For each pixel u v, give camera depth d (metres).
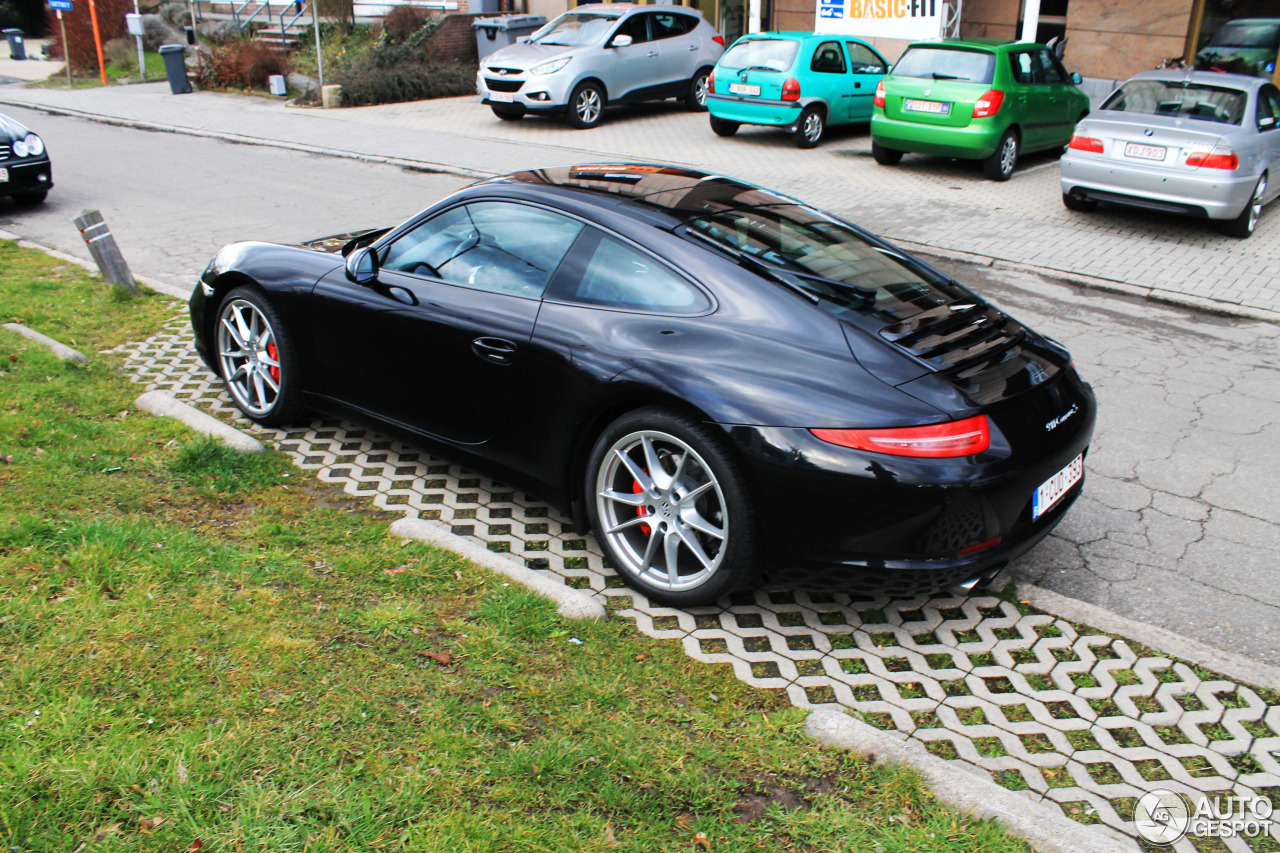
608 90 16.14
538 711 2.87
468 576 3.56
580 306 3.71
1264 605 3.77
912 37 14.29
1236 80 9.46
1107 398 5.79
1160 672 3.29
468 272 4.11
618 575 3.80
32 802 2.33
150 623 3.09
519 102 15.50
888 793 2.60
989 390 3.27
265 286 4.71
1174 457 5.03
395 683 2.92
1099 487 4.71
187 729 2.64
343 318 4.42
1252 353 6.61
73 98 20.06
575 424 3.63
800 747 2.78
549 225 3.93
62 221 9.70
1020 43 12.12
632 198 3.96
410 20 21.36
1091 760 2.88
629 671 3.13
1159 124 9.23
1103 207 10.63
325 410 4.72
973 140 11.66
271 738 2.63
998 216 10.18
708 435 3.26
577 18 16.83
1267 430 5.37
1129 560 4.08
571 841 2.37
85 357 5.71
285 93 20.14
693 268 3.57
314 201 10.67
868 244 4.11
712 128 15.18
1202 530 4.32
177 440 4.61
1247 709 3.11
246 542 3.74
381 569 3.59
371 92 18.89
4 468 4.14
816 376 3.22
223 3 26.75
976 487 3.11
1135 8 14.75
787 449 3.14
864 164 13.03
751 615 3.56
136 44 26.16
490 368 3.88
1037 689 3.20
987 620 3.57
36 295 7.00
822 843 2.44
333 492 4.34
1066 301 7.71
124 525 3.65
